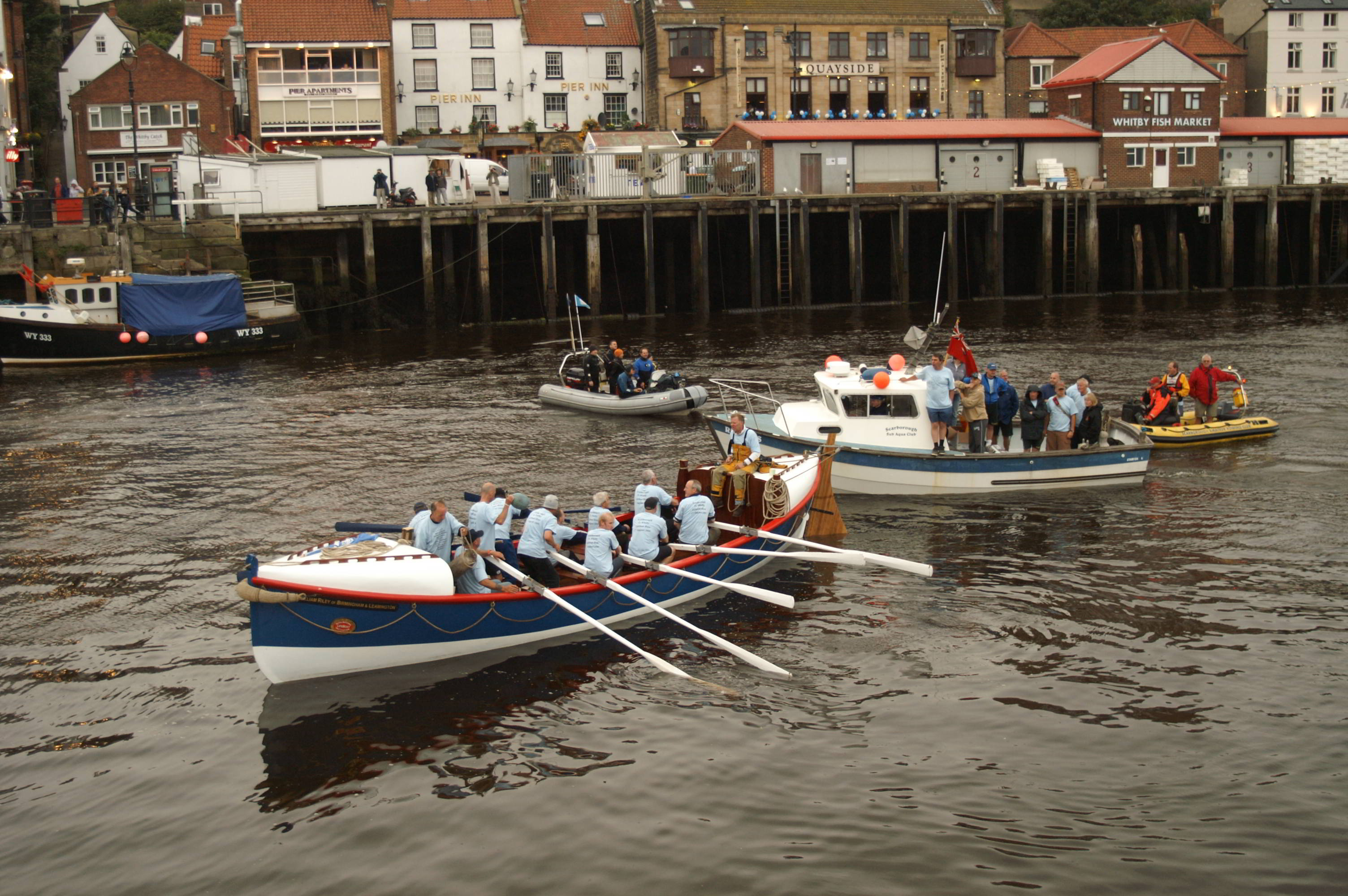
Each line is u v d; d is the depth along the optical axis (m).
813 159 53.03
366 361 37.00
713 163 51.50
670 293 50.91
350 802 10.68
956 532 18.02
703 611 15.15
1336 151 58.66
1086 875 9.36
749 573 16.41
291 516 19.41
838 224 53.34
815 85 67.62
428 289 44.53
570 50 67.12
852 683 12.85
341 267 44.09
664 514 16.14
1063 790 10.55
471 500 15.16
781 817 10.24
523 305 49.75
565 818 10.32
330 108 63.06
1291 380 29.88
